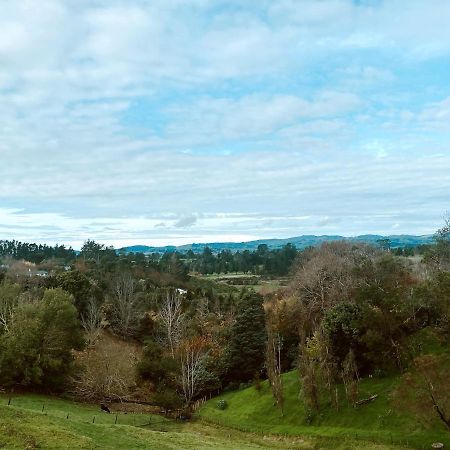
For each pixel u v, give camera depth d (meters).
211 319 100.88
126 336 101.44
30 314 71.31
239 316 79.94
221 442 47.12
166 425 59.19
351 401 51.16
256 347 77.06
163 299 112.81
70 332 71.50
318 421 51.81
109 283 121.44
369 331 53.56
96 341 85.44
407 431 43.81
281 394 57.31
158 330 97.19
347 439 45.56
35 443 29.81
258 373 75.00
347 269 79.12
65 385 69.38
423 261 76.44
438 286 53.16
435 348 52.41
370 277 65.44
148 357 76.44
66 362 70.00
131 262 165.00
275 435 51.72
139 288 125.69
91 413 58.44
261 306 81.00
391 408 47.66
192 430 56.50
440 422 42.88
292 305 81.06
